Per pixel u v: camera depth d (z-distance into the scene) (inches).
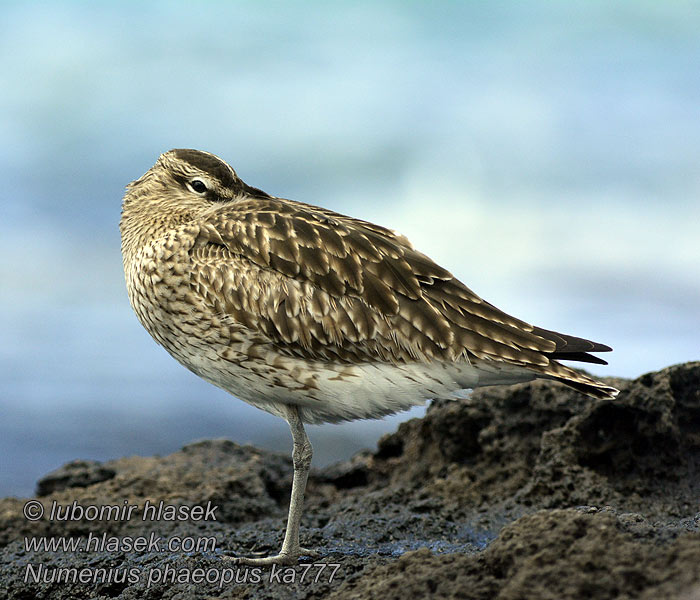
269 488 599.8
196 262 426.6
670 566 277.0
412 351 412.8
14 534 509.0
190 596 378.0
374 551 422.6
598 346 416.5
